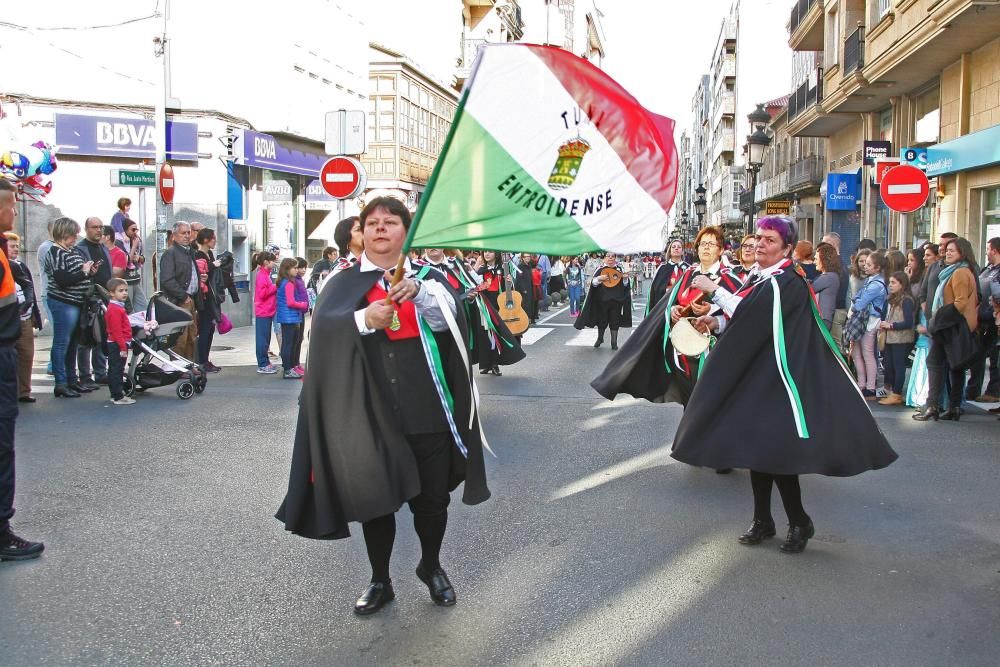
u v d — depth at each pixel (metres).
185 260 11.58
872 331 10.34
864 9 24.48
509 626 4.11
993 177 16.67
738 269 7.31
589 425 8.84
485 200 3.72
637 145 3.84
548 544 5.25
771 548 5.20
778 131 43.66
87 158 17.78
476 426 4.12
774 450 4.82
